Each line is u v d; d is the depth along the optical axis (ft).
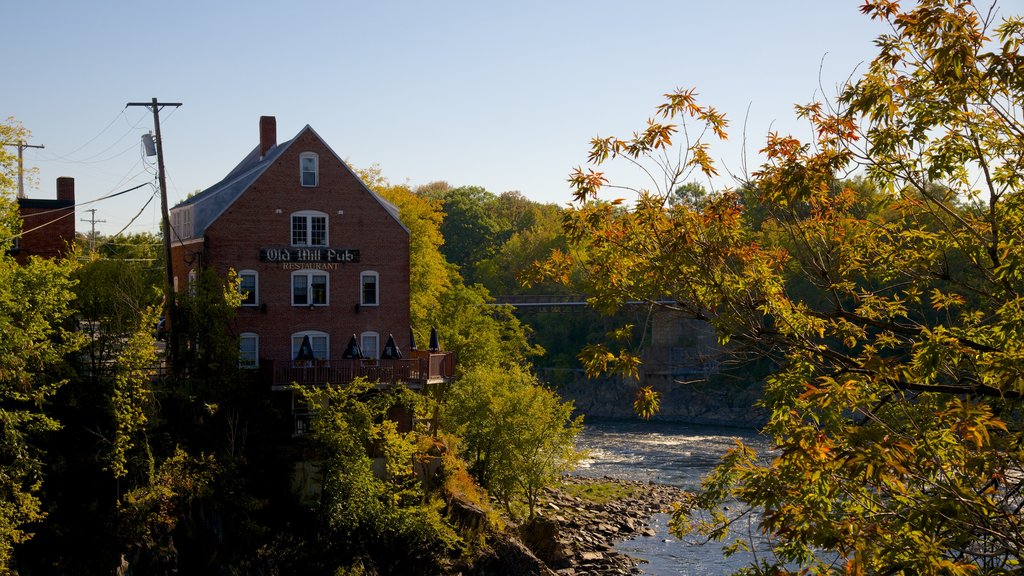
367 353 158.30
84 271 128.98
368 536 128.67
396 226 161.17
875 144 41.14
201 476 122.62
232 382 134.00
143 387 122.93
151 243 261.03
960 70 37.73
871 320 43.34
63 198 167.02
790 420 40.50
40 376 111.14
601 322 401.08
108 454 114.01
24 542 104.99
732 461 41.55
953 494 32.12
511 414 162.50
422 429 143.13
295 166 153.99
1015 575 31.24
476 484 156.87
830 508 35.91
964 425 31.76
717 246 42.70
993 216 38.88
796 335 40.91
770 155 46.21
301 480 136.87
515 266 441.27
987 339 41.22
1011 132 40.11
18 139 111.34
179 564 117.80
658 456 263.29
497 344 244.63
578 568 144.25
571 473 229.25
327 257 155.53
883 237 52.11
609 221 45.44
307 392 132.05
